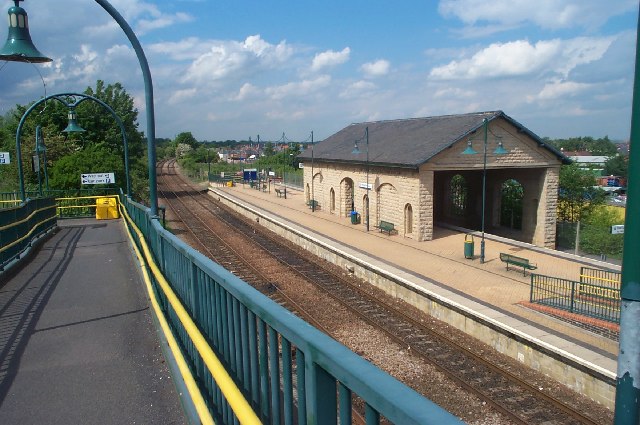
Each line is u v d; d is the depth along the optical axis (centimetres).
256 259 2384
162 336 674
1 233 1151
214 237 3027
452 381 1126
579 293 1583
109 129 4762
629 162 218
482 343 1371
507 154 2652
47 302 922
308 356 208
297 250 2664
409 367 1197
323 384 206
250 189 5900
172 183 7494
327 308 1633
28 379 602
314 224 3161
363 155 3153
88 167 3266
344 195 3506
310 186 4144
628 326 221
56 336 743
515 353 1262
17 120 4375
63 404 541
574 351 1125
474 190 3453
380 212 2994
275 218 3400
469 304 1480
